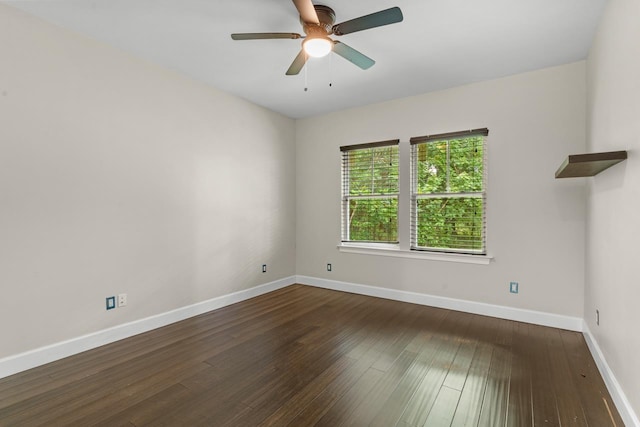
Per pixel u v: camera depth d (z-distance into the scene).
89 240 2.54
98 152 2.58
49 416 1.72
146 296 2.92
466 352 2.49
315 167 4.58
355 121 4.20
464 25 2.31
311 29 2.08
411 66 2.98
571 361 2.34
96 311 2.58
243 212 3.91
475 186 3.42
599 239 2.28
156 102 2.98
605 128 2.12
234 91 3.66
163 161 3.05
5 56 2.11
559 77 2.96
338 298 4.00
